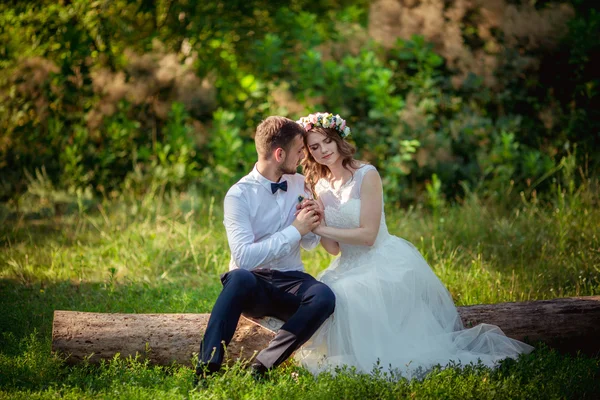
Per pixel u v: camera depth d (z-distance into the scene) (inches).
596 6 366.3
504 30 356.5
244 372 162.2
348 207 180.1
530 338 180.7
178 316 174.1
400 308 171.9
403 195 330.6
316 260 258.5
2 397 146.4
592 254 245.3
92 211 325.1
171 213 312.7
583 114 339.0
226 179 333.7
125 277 242.2
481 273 236.2
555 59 358.9
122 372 161.5
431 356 166.2
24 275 247.1
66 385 155.0
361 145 341.4
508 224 278.7
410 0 372.8
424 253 262.2
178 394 149.9
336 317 167.9
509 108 355.6
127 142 355.9
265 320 174.2
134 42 384.5
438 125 352.5
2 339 189.5
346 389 149.4
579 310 182.7
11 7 363.9
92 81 356.2
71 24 362.3
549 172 314.5
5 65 361.1
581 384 154.6
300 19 379.6
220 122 339.6
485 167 327.3
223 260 259.4
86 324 169.6
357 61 358.0
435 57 347.6
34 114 360.2
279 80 363.9
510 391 149.9
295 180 185.2
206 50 394.9
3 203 328.8
